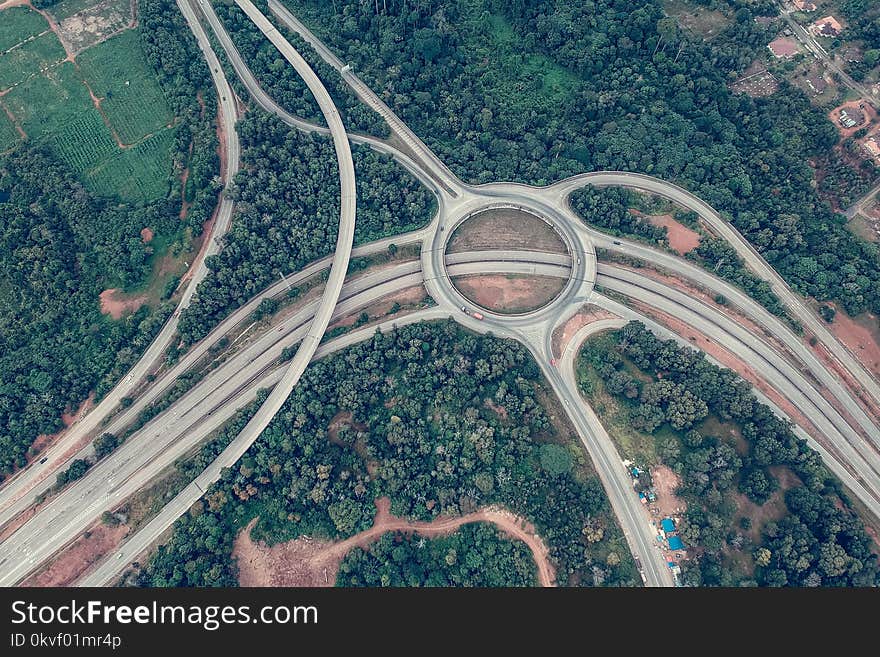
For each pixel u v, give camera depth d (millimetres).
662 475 162875
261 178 195375
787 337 182250
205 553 149250
